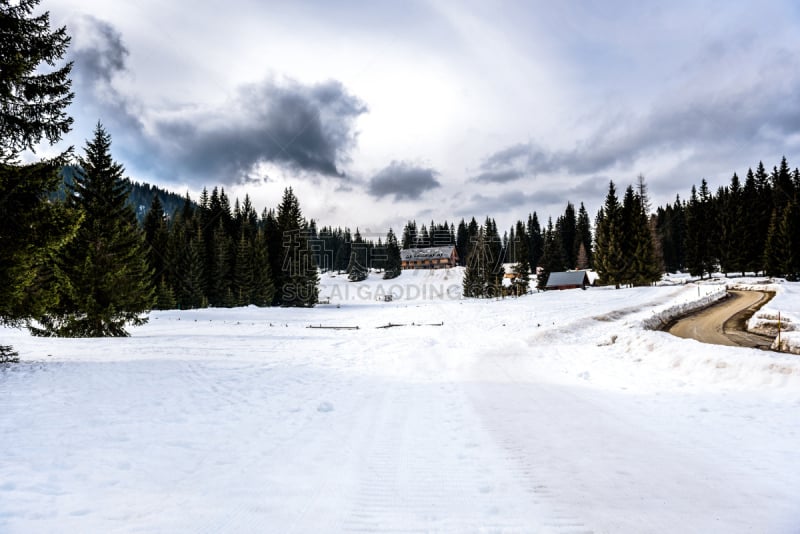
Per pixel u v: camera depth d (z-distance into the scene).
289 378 10.89
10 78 10.27
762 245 61.12
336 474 4.62
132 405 7.24
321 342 20.50
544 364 13.64
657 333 15.57
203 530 3.35
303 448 5.52
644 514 3.66
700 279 65.06
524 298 48.03
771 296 35.97
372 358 15.09
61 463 4.62
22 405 6.86
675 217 90.75
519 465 4.89
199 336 22.11
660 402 8.16
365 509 3.78
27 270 10.63
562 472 4.66
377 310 50.22
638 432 6.21
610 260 55.81
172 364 11.80
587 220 111.94
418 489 4.22
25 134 10.75
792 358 9.41
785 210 53.31
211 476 4.50
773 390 8.38
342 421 6.93
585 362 13.69
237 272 53.41
